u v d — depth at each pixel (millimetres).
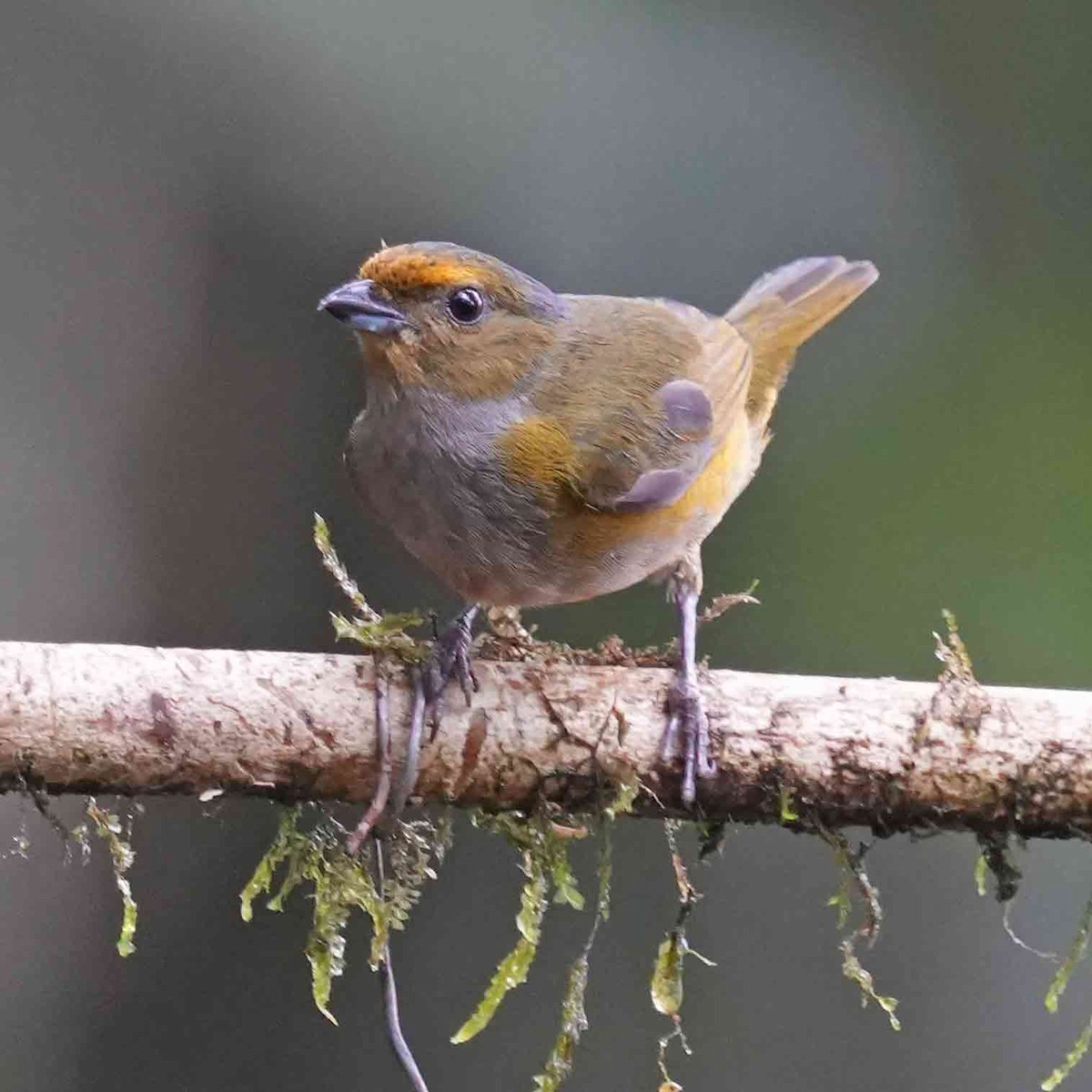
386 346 7879
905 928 11711
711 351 8977
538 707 6875
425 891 11484
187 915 11445
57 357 12148
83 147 12195
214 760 6641
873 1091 11492
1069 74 12195
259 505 12242
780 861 11750
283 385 12328
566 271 12055
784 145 12234
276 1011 11398
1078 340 11711
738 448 9031
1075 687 10727
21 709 6445
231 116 12211
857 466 11492
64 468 12039
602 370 8234
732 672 7039
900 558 11227
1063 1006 11672
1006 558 11047
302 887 11531
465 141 12078
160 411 12195
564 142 12086
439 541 8148
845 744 6832
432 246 8000
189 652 6695
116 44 12172
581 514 8031
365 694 6758
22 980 11234
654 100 12172
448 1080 11289
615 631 11500
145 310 12250
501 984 6949
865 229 12133
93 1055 11273
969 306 11945
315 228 12219
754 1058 11461
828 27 12359
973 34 12289
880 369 11797
